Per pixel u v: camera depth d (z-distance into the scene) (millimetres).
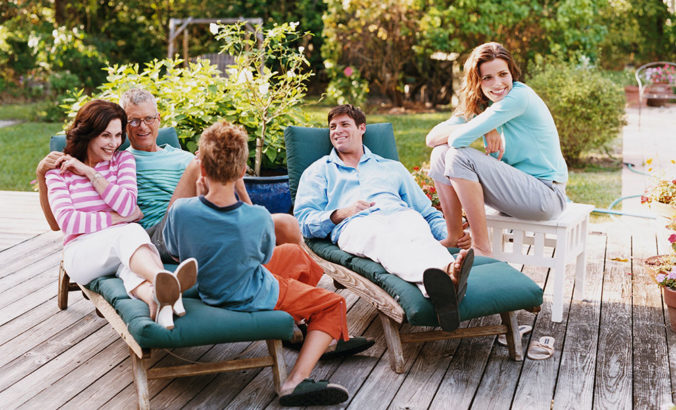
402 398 2709
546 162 3426
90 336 3240
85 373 2898
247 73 4301
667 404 2662
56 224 3215
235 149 2469
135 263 2627
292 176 3672
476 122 3307
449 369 2941
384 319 2957
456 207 3527
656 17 11922
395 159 3779
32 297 3674
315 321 2740
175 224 2521
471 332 2994
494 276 2924
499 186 3336
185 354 3078
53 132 10109
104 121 2939
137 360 2578
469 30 9938
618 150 8359
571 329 3324
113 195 2930
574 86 7469
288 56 4578
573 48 9867
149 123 3297
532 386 2803
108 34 12555
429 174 3566
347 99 10859
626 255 4395
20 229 4805
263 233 2594
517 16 9727
